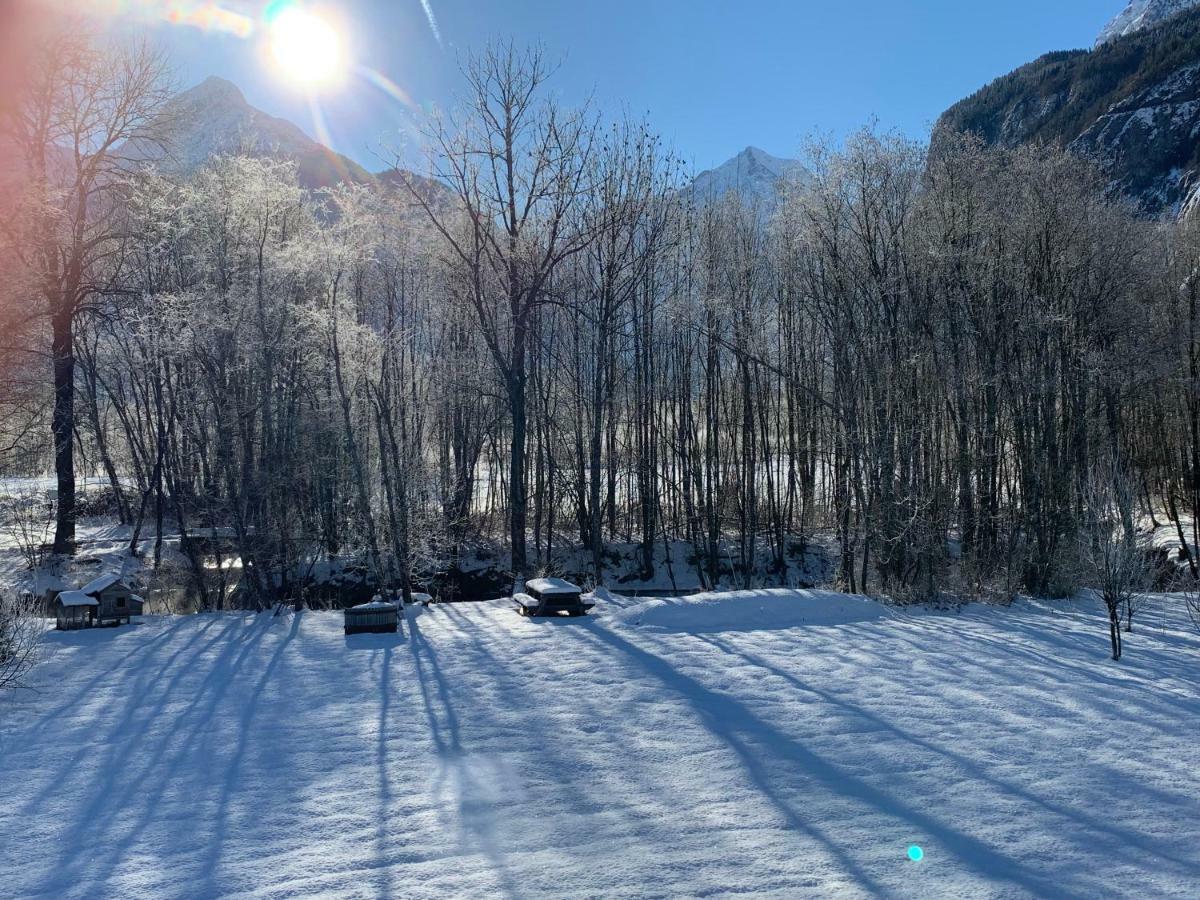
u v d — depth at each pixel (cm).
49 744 845
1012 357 2012
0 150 2198
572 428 3031
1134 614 1570
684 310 2642
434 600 2245
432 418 2700
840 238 2070
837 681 1073
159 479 2439
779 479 3131
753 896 547
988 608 1666
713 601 1498
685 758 805
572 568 2777
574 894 552
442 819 671
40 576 2277
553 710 955
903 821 666
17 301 2194
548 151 2020
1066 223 1975
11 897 550
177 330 1789
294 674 1113
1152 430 2872
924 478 1986
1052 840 631
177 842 632
